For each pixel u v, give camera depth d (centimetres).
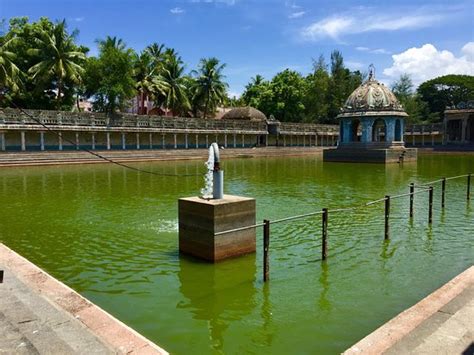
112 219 1230
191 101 5628
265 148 5697
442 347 418
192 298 665
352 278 761
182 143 5116
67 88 4278
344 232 1096
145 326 573
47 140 3866
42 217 1259
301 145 6644
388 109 4097
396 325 469
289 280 746
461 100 7831
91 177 2438
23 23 3972
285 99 6750
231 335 550
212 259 806
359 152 3994
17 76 3584
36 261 845
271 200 1634
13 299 520
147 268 795
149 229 1104
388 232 1055
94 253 894
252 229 861
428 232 1100
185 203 849
